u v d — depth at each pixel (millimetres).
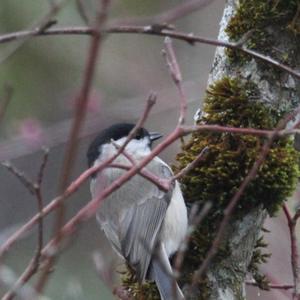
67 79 15234
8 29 14367
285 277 12508
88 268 15000
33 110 14867
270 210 9539
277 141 9492
